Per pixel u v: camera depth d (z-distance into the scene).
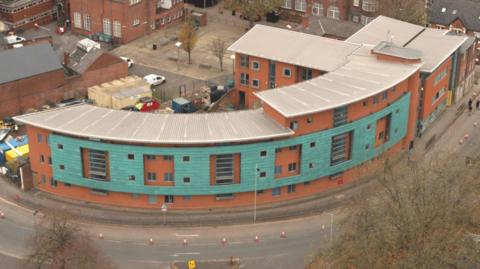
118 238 105.88
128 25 173.50
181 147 107.56
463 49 145.38
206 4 198.50
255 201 113.19
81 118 112.88
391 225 89.81
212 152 107.94
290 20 191.50
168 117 113.88
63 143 110.38
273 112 112.06
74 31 180.88
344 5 182.75
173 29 184.12
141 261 101.19
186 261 101.19
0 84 134.00
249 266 100.19
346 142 117.31
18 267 99.19
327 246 98.38
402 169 105.44
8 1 176.88
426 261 83.44
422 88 132.25
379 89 116.94
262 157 110.00
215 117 113.88
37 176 116.19
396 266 84.81
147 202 112.50
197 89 151.88
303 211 112.19
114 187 111.38
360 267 86.56
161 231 107.56
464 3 171.00
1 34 159.88
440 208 89.06
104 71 148.00
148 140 106.50
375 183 115.69
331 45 140.50
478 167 99.06
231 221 109.56
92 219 109.81
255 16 182.12
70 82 143.62
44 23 185.50
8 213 110.94
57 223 95.81
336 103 111.81
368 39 143.12
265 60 139.88
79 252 93.06
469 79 154.75
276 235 106.75
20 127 134.75
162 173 109.94
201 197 111.81
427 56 135.62
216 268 99.69
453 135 136.25
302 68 137.75
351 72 124.62
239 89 146.00
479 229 90.81
